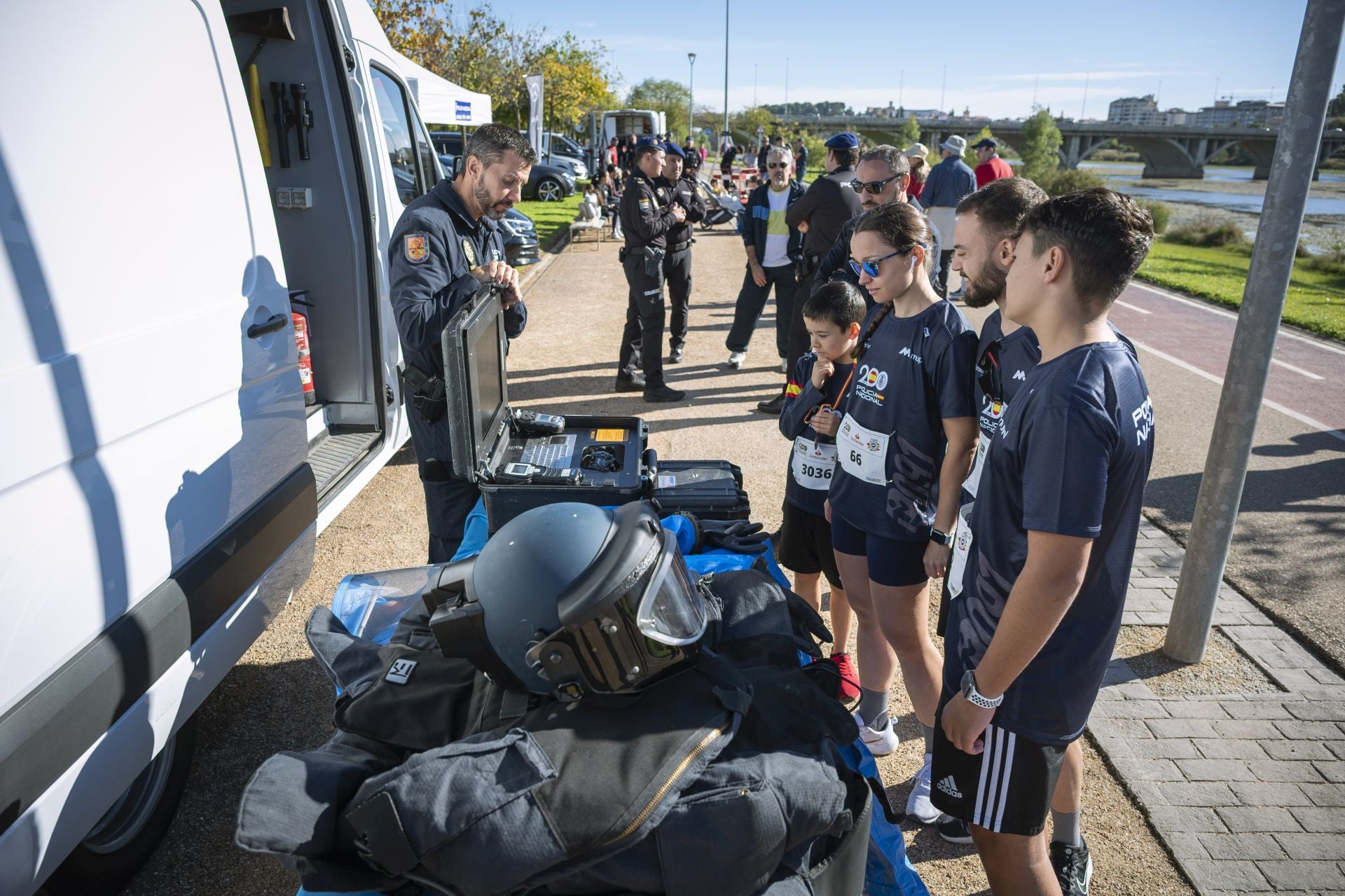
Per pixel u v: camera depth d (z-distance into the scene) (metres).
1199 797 2.52
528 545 1.46
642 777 1.30
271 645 3.20
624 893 1.33
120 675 1.73
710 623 1.77
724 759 1.42
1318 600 3.60
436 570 2.42
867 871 1.76
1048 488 1.43
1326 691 3.02
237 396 2.26
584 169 24.77
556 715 1.44
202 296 2.10
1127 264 1.42
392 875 1.31
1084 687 1.60
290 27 3.53
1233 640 3.32
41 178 1.59
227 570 2.14
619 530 1.49
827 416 2.55
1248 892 2.20
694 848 1.29
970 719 1.60
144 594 1.86
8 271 1.50
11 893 1.49
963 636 1.72
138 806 2.16
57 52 1.65
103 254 1.74
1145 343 8.09
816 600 2.97
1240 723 2.85
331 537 4.08
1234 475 2.95
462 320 2.24
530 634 1.41
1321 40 2.46
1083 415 1.41
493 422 2.64
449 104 6.14
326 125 3.69
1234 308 10.20
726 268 12.32
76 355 1.65
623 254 5.91
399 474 4.87
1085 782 2.59
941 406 2.10
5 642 1.47
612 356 7.43
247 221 2.34
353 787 1.39
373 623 2.17
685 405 6.07
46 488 1.57
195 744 2.42
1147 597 3.65
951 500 2.11
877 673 2.56
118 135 1.81
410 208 2.72
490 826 1.24
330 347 4.02
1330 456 5.21
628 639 1.37
